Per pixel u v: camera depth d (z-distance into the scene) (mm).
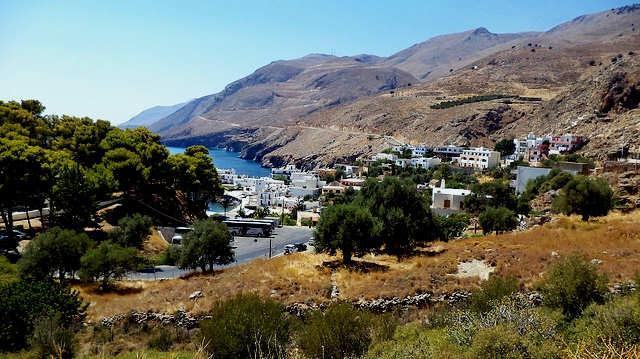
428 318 19703
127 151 61281
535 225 44656
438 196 79812
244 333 14953
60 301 22078
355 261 34594
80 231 46562
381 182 45406
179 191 80250
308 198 144125
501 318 13031
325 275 29172
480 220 52188
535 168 89812
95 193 48656
